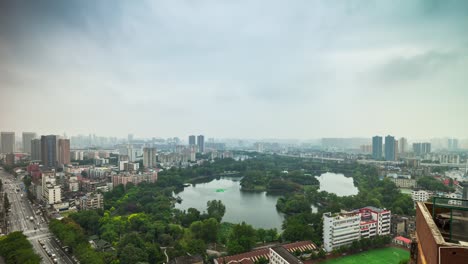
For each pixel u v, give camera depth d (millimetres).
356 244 139500
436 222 29500
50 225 157625
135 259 122125
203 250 135625
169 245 148250
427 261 26766
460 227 26984
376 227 157250
